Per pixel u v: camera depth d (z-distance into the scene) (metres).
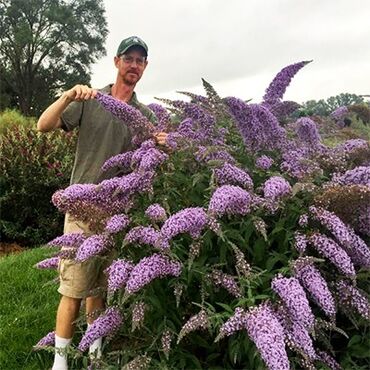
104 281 4.16
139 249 3.19
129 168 3.54
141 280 2.73
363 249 3.06
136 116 3.36
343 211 3.07
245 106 3.12
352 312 3.12
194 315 2.90
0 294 5.64
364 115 4.93
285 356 2.32
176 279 2.94
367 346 3.17
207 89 3.39
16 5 50.09
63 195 3.14
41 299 5.53
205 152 3.10
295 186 2.95
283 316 2.69
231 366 3.08
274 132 3.30
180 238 3.18
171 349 3.05
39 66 52.44
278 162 3.55
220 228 2.81
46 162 8.64
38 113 52.06
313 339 3.04
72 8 52.69
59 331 3.98
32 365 4.21
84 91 3.60
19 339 4.62
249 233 3.01
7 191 8.66
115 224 3.03
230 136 3.59
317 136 3.55
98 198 3.21
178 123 3.74
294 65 3.61
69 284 3.97
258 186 3.41
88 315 3.62
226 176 3.05
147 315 3.16
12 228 8.79
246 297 2.92
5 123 15.53
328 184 3.20
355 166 3.65
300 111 4.06
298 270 2.80
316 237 2.94
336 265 2.93
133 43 4.38
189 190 3.27
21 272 6.28
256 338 2.40
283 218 3.09
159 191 3.24
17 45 49.19
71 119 4.18
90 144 4.23
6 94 47.66
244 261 2.79
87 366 3.45
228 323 2.54
